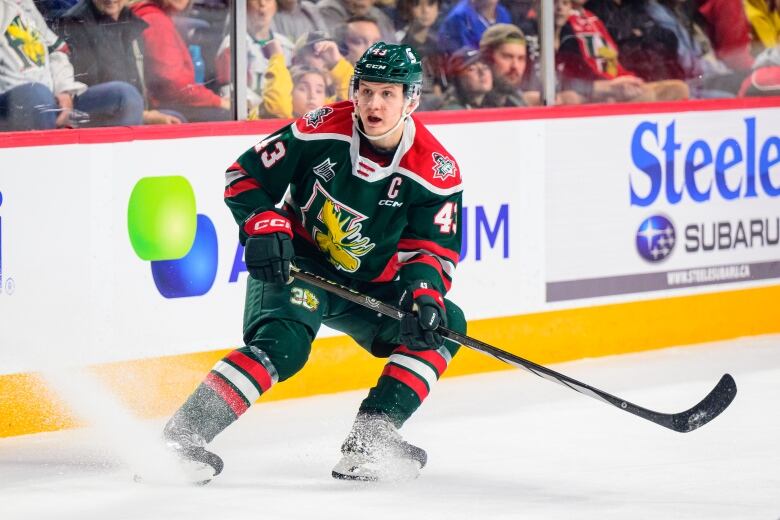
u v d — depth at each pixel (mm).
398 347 11070
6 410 12695
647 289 17328
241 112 14680
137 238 13531
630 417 13625
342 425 13383
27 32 13273
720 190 17859
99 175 13242
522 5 16406
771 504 10234
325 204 10672
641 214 17188
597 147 16766
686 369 16234
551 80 16625
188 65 14336
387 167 10539
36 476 10969
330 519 9562
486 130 15867
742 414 13773
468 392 14875
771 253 18391
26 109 13359
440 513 9805
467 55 16125
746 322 18266
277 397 14625
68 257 13094
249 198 10680
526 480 11023
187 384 13953
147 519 9500
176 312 13852
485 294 15984
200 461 10398
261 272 10375
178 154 13781
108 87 13852
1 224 12633
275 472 11234
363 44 15500
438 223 10781
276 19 14875
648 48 17406
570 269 16672
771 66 18328
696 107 17562
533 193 16297
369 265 10977
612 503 10227
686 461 11773
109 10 13773
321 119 10641
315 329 10773
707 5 17766
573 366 16406
